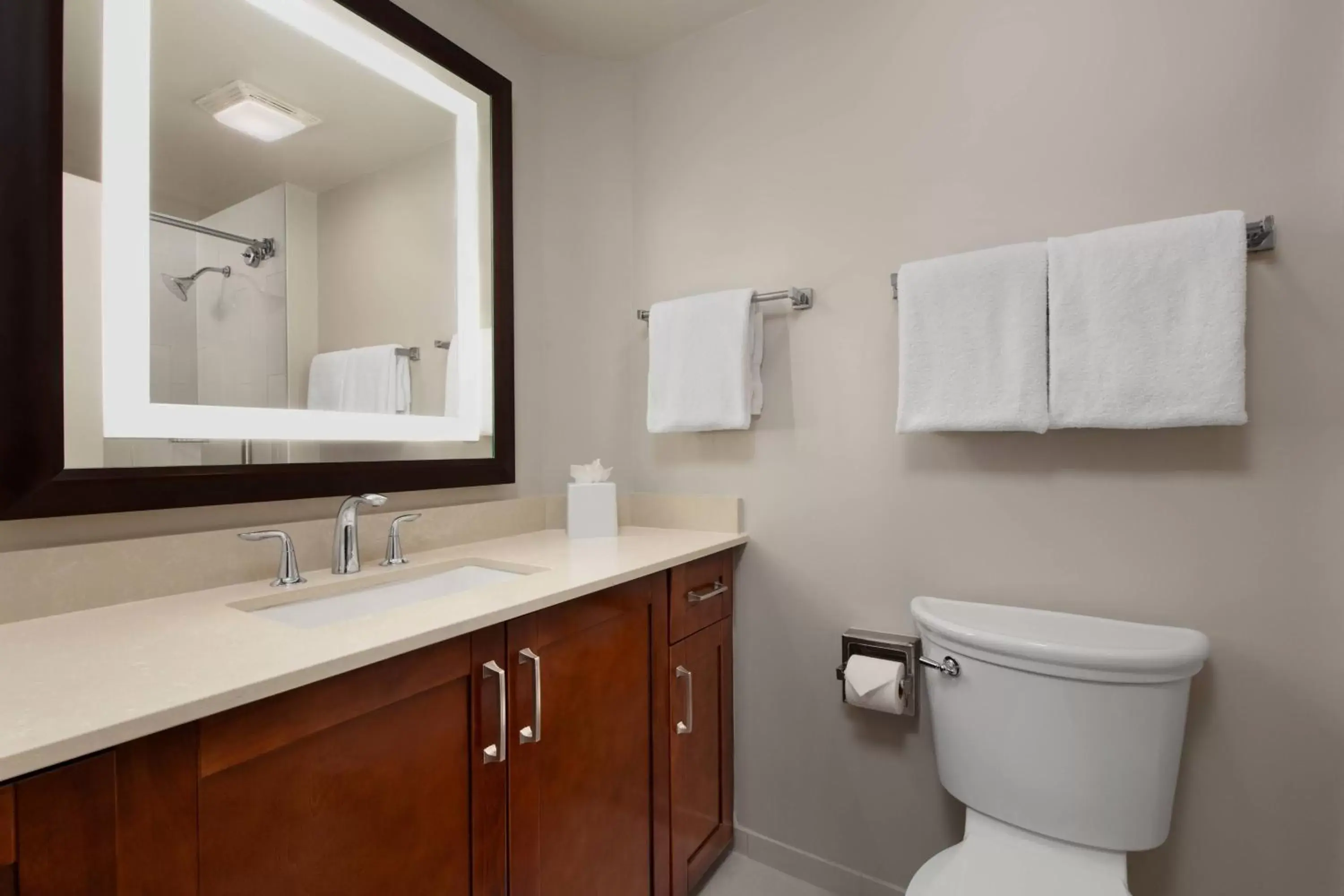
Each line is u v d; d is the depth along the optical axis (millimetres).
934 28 1454
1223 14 1163
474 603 973
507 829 980
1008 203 1361
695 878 1521
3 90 867
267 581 1134
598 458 1895
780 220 1665
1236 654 1149
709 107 1787
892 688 1342
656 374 1719
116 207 983
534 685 1012
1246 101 1145
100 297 961
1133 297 1133
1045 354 1220
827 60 1600
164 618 883
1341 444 1077
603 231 1909
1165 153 1209
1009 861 1074
